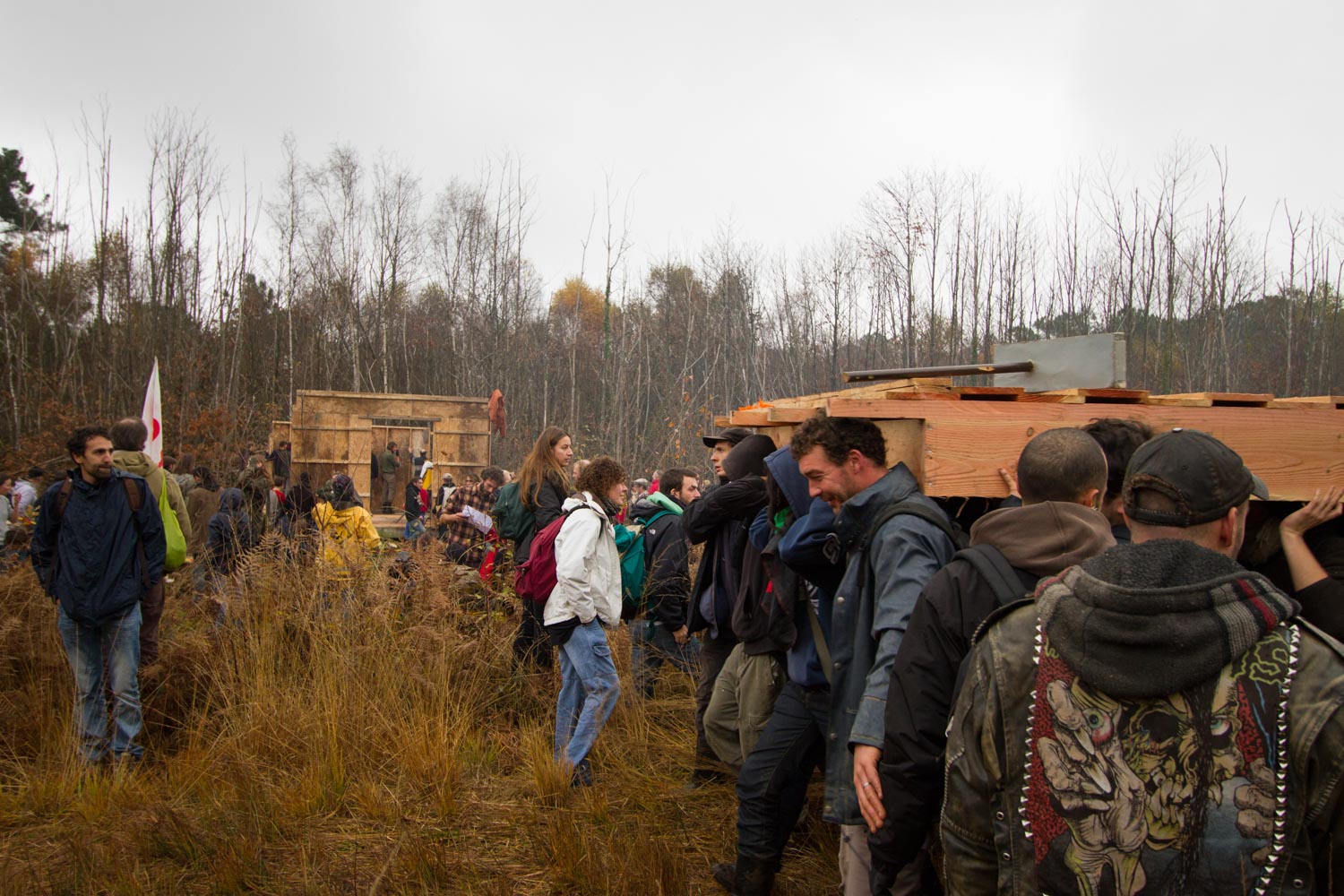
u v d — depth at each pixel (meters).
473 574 6.09
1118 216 20.16
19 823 4.11
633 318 27.84
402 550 6.12
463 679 5.35
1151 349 20.05
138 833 3.86
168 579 6.39
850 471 2.81
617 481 4.63
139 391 22.62
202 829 3.88
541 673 5.48
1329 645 1.43
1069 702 1.49
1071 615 1.50
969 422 2.88
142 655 5.38
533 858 3.79
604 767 4.74
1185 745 1.40
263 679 5.04
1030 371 3.60
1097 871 1.44
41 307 25.27
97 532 4.67
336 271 31.41
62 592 4.63
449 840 3.95
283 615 5.58
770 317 24.86
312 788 4.29
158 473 5.45
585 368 31.00
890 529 2.60
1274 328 21.83
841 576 2.98
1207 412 3.06
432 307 34.22
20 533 6.87
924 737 2.06
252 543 6.33
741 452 4.42
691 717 5.39
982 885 1.66
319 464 16.83
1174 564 1.47
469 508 6.83
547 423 26.64
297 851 3.83
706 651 4.63
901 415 2.83
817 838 3.84
